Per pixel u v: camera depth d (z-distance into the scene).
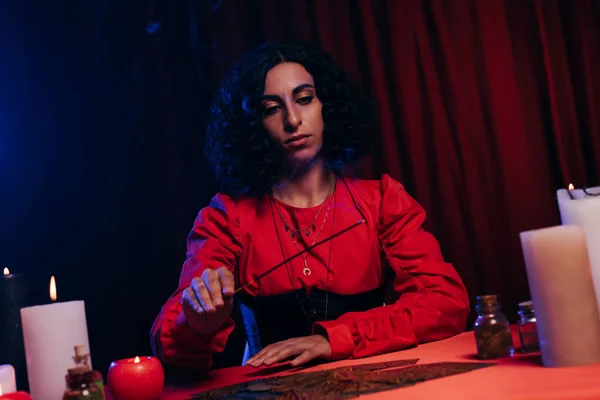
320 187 1.87
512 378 0.90
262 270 1.79
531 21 2.91
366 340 1.36
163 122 2.79
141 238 2.78
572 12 2.91
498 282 2.84
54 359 1.08
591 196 1.03
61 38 2.79
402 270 1.71
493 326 1.11
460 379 0.95
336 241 1.78
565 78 2.89
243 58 1.98
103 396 1.00
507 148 2.86
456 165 2.86
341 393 0.94
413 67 2.87
